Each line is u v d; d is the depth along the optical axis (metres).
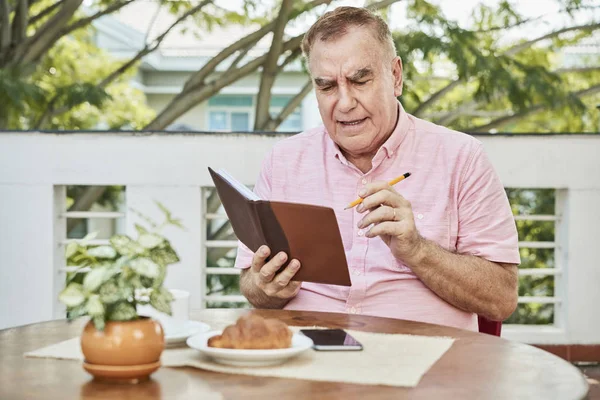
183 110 5.54
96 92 5.41
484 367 1.28
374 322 1.67
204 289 3.83
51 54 6.67
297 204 1.57
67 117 6.73
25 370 1.25
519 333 3.75
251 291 2.03
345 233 2.08
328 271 1.64
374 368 1.26
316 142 2.17
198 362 1.28
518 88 5.54
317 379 1.19
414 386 1.17
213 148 3.74
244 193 1.64
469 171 2.04
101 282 1.14
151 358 1.18
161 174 3.75
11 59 5.33
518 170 3.74
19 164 3.77
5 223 3.78
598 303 3.75
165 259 1.18
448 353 1.38
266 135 3.73
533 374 1.24
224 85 5.57
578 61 7.36
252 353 1.23
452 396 1.12
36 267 3.78
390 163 2.07
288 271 1.66
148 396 1.11
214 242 3.85
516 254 1.99
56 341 1.48
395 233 1.76
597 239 3.74
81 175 3.76
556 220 3.88
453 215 2.04
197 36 6.09
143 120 7.61
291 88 11.31
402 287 1.98
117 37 10.32
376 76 1.96
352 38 1.95
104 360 1.16
